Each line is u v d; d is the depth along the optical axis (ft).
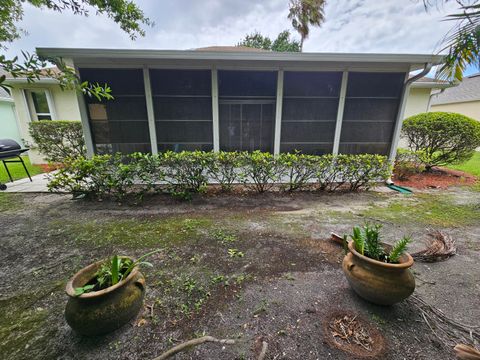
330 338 4.68
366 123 16.52
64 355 4.33
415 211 12.19
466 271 7.02
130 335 4.72
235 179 15.46
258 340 4.65
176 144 16.22
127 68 14.67
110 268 5.02
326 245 8.59
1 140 16.65
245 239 9.06
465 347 3.53
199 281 6.48
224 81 15.53
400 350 4.42
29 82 6.41
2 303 5.72
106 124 15.44
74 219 11.02
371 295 5.28
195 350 4.41
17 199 13.87
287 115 16.22
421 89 27.12
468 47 8.09
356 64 15.15
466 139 18.43
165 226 10.25
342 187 16.58
